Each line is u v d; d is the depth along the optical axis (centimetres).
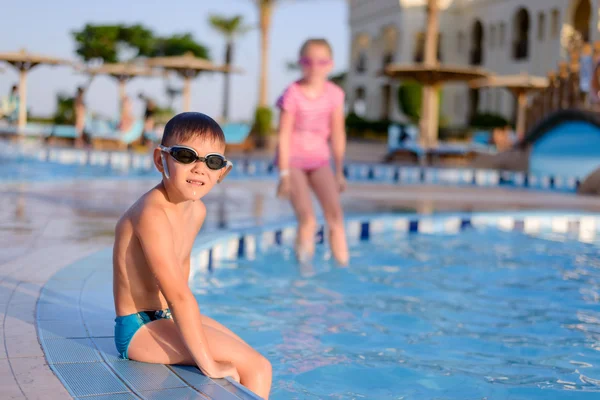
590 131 1506
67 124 3047
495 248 704
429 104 2230
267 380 264
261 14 3006
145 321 265
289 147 594
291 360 341
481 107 3450
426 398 293
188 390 235
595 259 647
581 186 1323
